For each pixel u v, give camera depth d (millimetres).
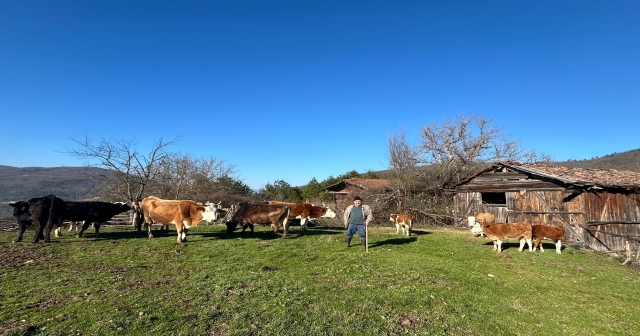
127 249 11008
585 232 15820
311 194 42844
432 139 36844
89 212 13406
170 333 5039
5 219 16438
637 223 17844
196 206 12547
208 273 8234
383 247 12320
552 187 17172
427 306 6535
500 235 12180
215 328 5262
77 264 9031
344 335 5184
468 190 21703
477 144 35469
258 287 7227
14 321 5301
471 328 5707
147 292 6805
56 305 6023
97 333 4965
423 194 26656
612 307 7238
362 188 31891
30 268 8516
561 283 8953
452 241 14312
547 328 5941
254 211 13547
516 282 8680
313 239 13445
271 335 5051
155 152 21672
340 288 7375
